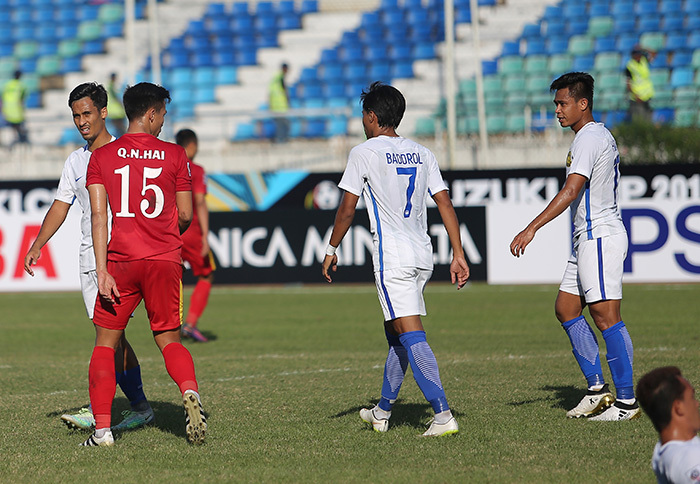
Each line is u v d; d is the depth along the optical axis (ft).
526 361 85.30
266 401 67.87
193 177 103.60
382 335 107.86
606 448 50.72
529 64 251.19
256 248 161.48
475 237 154.30
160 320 53.67
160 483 45.06
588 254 60.13
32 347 102.99
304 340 104.83
